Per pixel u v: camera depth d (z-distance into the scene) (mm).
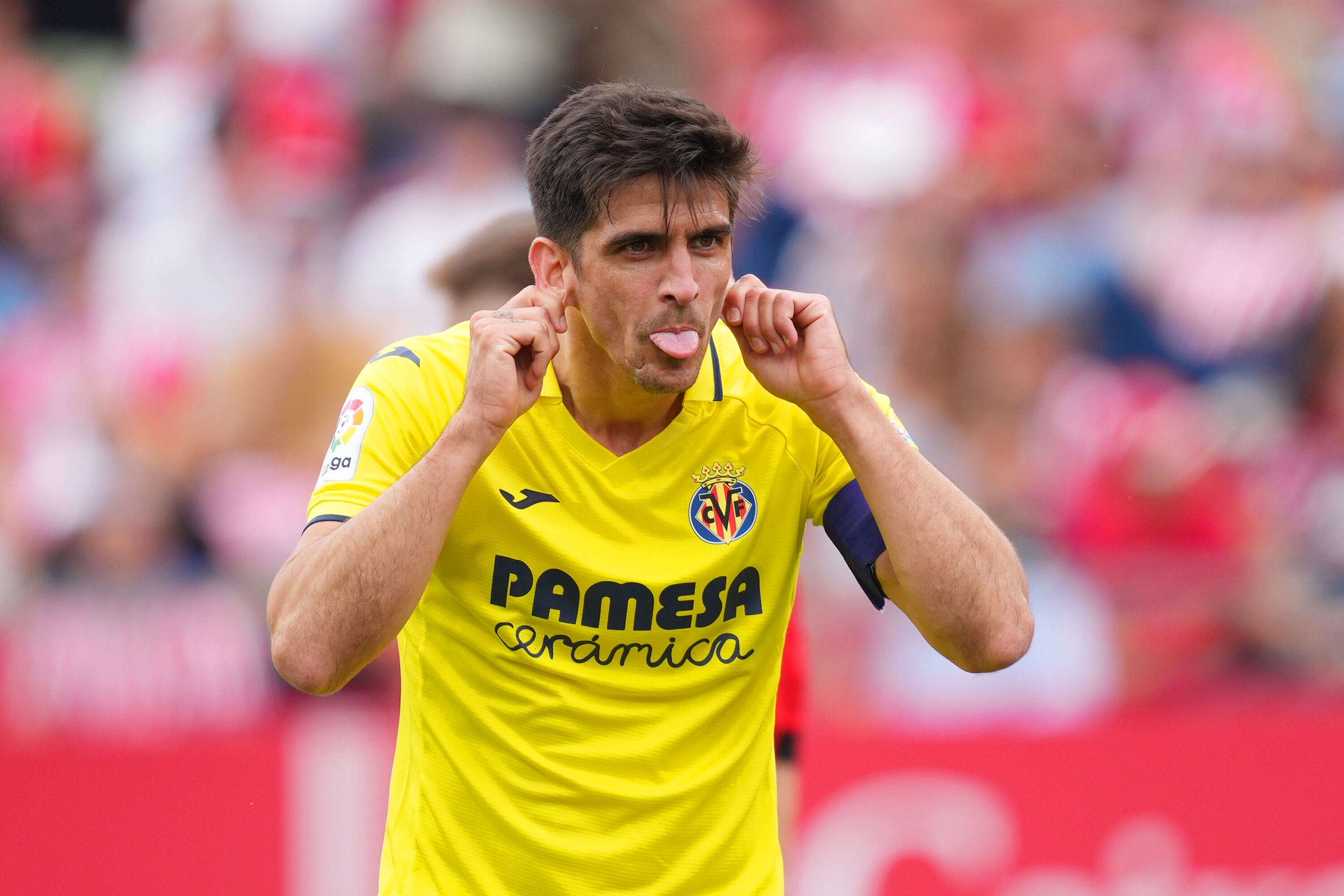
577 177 8648
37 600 18156
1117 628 19516
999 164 30891
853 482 9641
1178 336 29125
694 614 9320
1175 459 24844
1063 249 29359
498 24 28500
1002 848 18641
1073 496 25047
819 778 18484
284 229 28234
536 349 8812
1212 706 19422
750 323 9156
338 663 8609
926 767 18656
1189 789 19141
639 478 9297
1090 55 33094
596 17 29016
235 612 18719
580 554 9188
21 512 22938
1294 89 33250
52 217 29422
